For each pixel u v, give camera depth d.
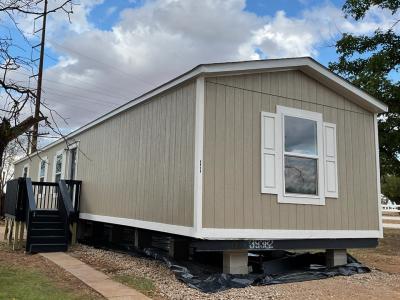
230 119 6.73
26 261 8.25
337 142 7.95
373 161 8.39
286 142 7.28
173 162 7.21
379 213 8.28
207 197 6.32
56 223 10.34
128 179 9.21
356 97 8.16
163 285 6.16
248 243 6.71
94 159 11.52
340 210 7.75
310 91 7.76
